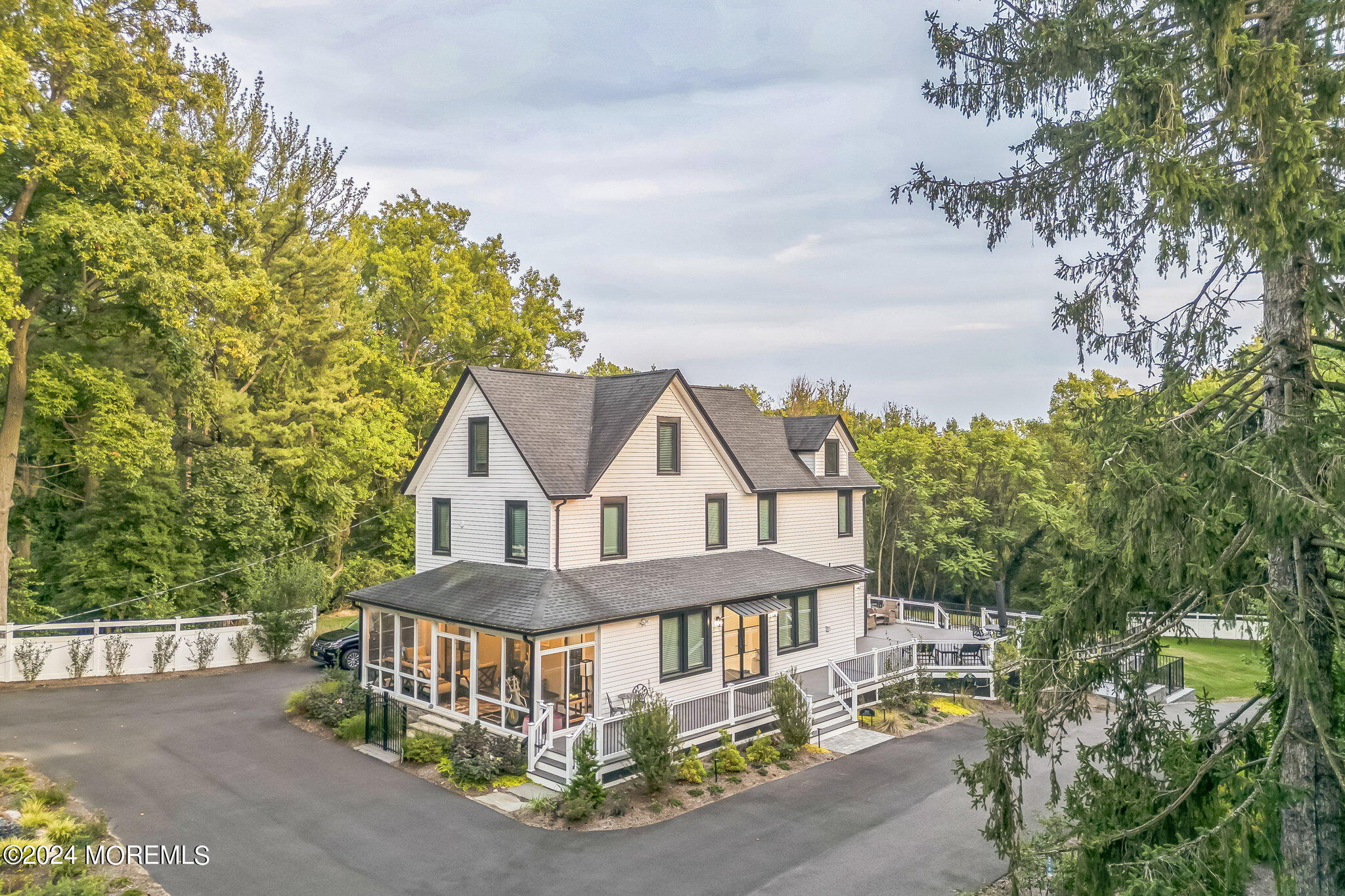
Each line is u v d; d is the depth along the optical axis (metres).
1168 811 9.43
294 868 13.61
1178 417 9.33
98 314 26.62
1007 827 10.51
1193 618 37.25
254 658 29.62
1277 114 7.97
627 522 23.83
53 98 23.94
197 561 32.22
